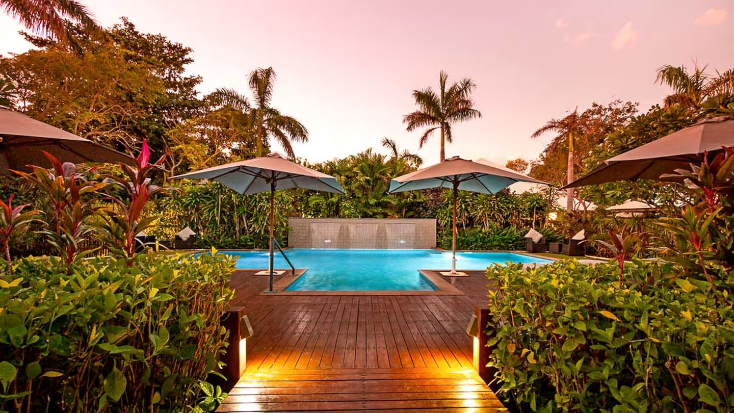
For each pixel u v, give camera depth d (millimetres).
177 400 1519
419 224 12797
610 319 1293
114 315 1051
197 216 10945
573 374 1375
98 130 11742
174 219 10852
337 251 12305
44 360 924
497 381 2168
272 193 5035
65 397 959
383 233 12727
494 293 2094
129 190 1830
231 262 2312
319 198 13469
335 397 1987
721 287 1259
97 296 1046
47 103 9891
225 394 1901
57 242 1529
